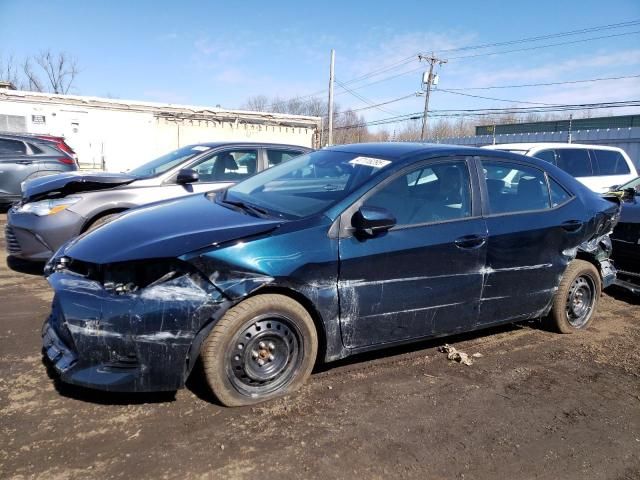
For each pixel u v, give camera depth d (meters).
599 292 4.73
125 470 2.39
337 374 3.51
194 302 2.71
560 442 2.87
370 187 3.33
